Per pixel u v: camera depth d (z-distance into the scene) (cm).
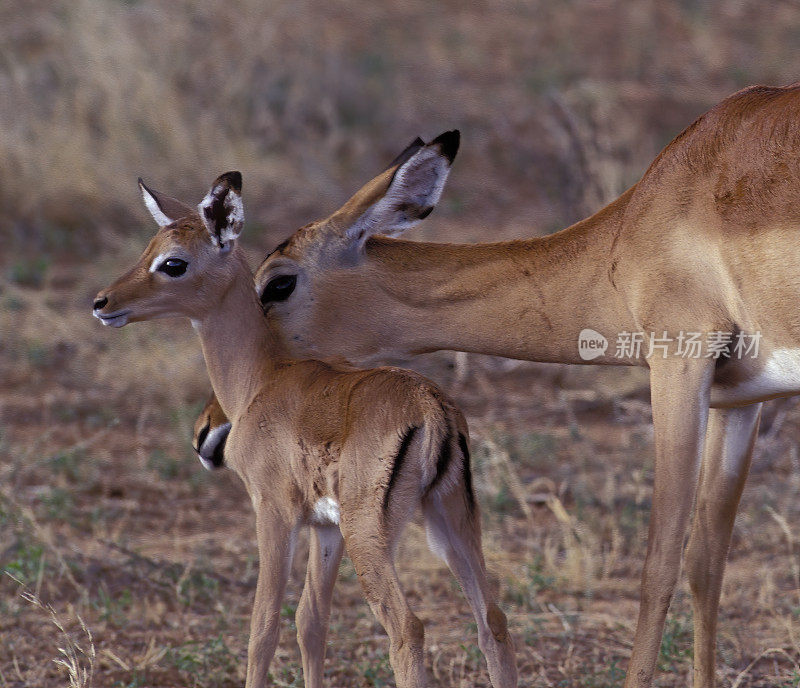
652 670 803
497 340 877
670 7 3219
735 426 863
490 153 2427
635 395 1574
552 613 1046
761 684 920
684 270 814
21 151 2169
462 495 771
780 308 789
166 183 2180
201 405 1526
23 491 1269
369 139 2466
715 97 2664
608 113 2422
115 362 1636
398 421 759
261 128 2439
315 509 802
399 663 732
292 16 2883
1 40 2492
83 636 977
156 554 1153
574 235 866
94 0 2475
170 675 909
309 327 887
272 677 908
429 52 2858
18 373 1633
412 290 880
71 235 2091
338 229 884
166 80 2400
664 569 802
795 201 780
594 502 1259
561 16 3125
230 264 855
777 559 1156
